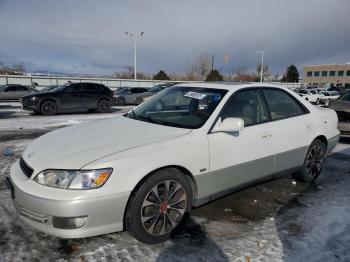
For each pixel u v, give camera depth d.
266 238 3.05
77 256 2.69
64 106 14.23
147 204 2.78
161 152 2.83
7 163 5.23
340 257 2.78
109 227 2.63
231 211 3.62
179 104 3.75
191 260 2.67
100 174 2.54
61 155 2.75
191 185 3.13
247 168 3.55
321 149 4.62
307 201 3.95
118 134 3.17
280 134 3.88
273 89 4.11
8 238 2.92
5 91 24.14
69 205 2.44
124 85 41.44
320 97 28.16
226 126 3.19
